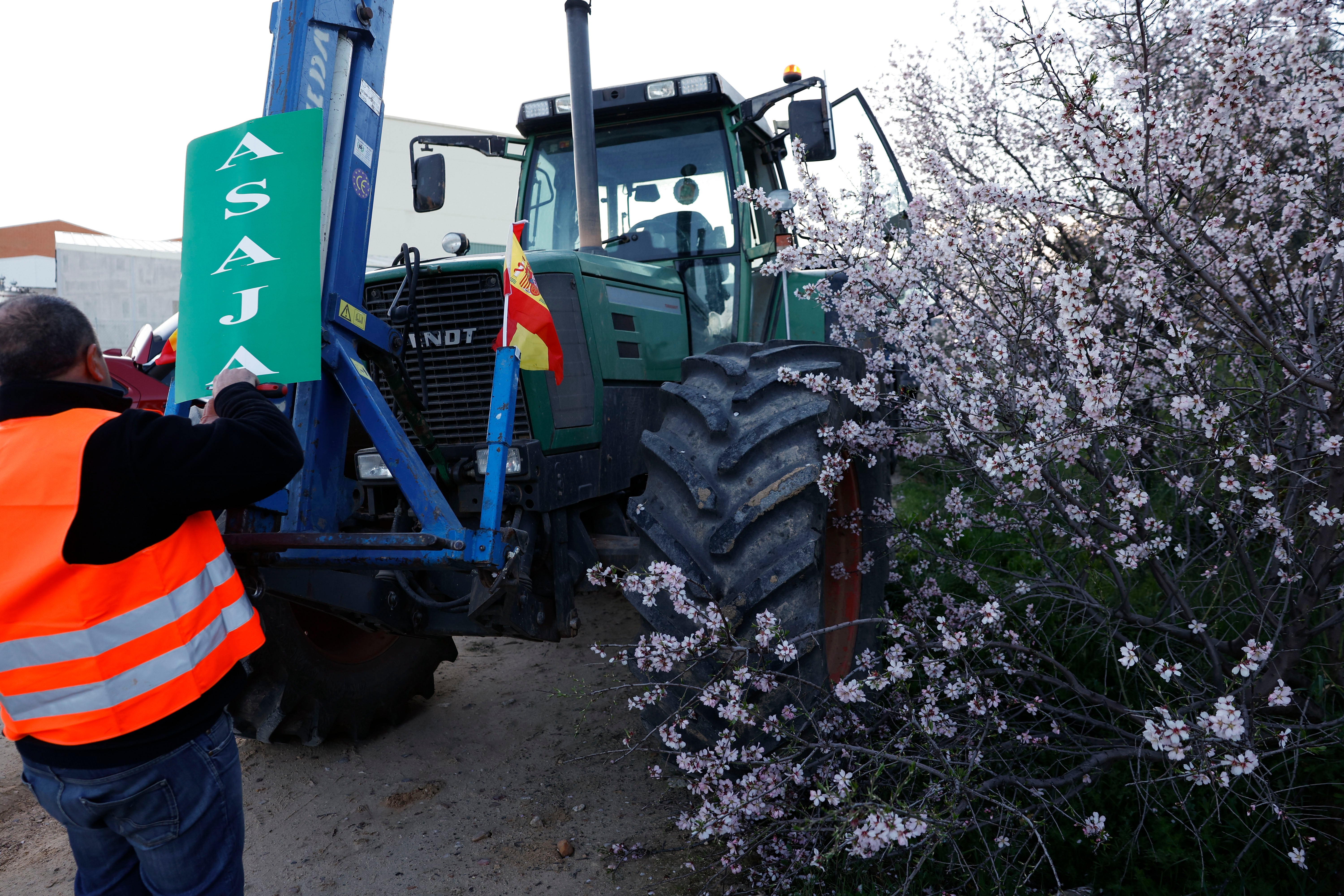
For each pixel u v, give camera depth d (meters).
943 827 1.86
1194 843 2.12
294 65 2.13
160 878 1.61
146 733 1.52
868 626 2.81
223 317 2.03
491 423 2.17
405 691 3.36
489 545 2.09
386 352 2.36
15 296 1.59
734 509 2.27
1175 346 2.22
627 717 3.32
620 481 3.09
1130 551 2.03
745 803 1.93
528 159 3.97
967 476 2.75
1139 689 2.54
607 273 3.08
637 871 2.35
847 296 2.54
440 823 2.67
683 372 2.73
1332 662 2.26
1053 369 2.14
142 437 1.48
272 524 2.18
